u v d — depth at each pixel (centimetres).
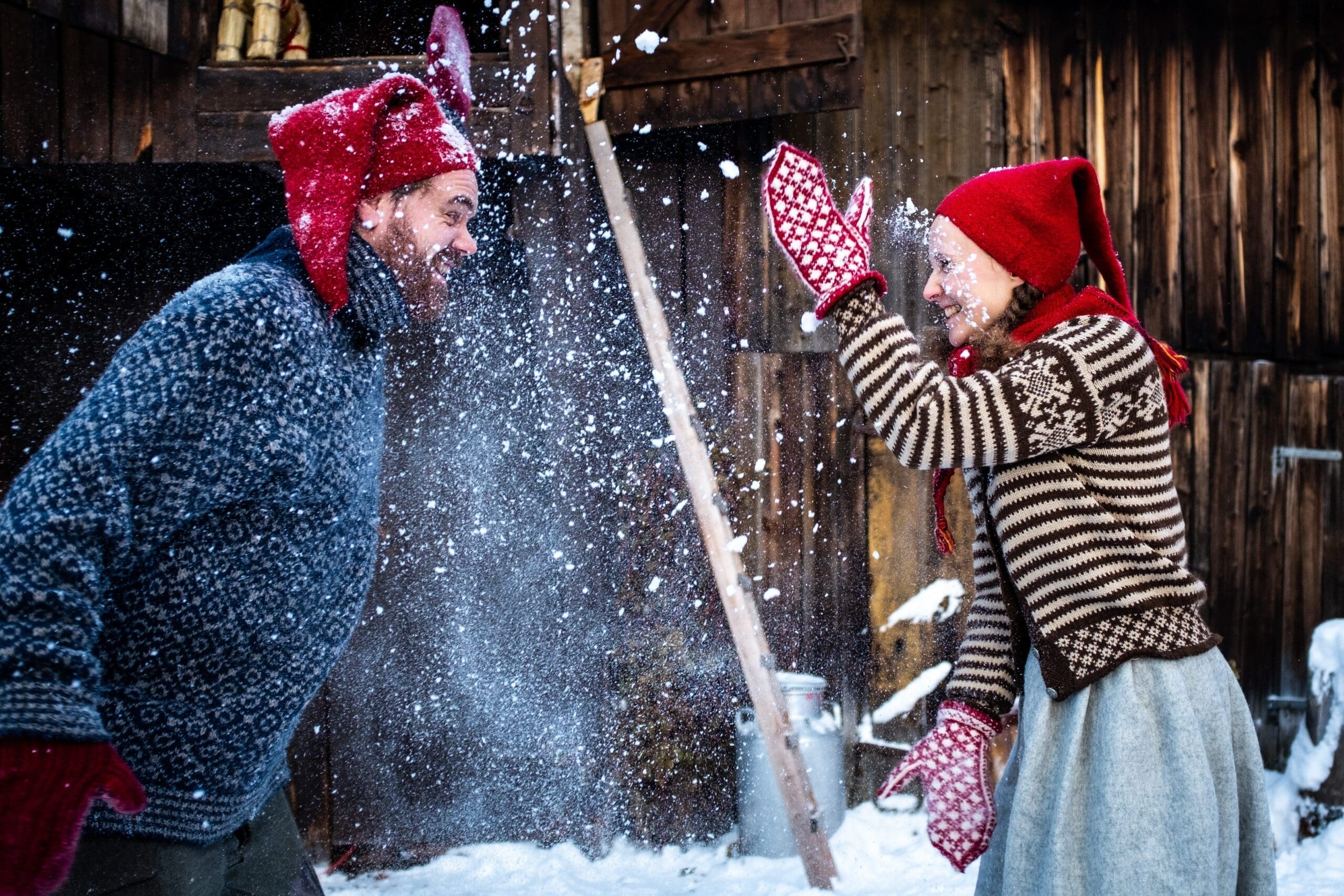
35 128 286
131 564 128
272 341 135
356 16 381
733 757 357
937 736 174
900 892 307
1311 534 416
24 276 354
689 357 377
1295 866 337
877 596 380
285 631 146
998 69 394
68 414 354
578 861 340
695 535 359
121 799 114
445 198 160
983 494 169
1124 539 153
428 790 354
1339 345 421
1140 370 154
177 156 303
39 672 111
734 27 336
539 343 329
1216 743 151
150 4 300
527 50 308
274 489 139
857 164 386
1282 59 416
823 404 381
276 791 174
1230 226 413
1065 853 148
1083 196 175
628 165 379
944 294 171
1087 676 150
